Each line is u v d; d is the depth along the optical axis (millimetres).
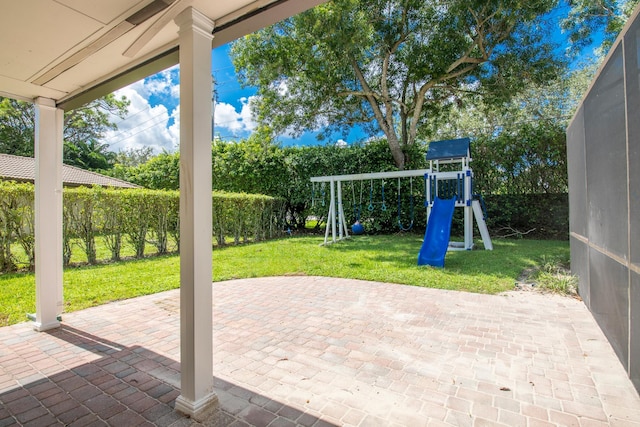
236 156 12023
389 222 10516
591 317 3316
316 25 8188
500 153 8984
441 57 9133
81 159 23219
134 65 2609
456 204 7465
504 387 2137
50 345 2895
